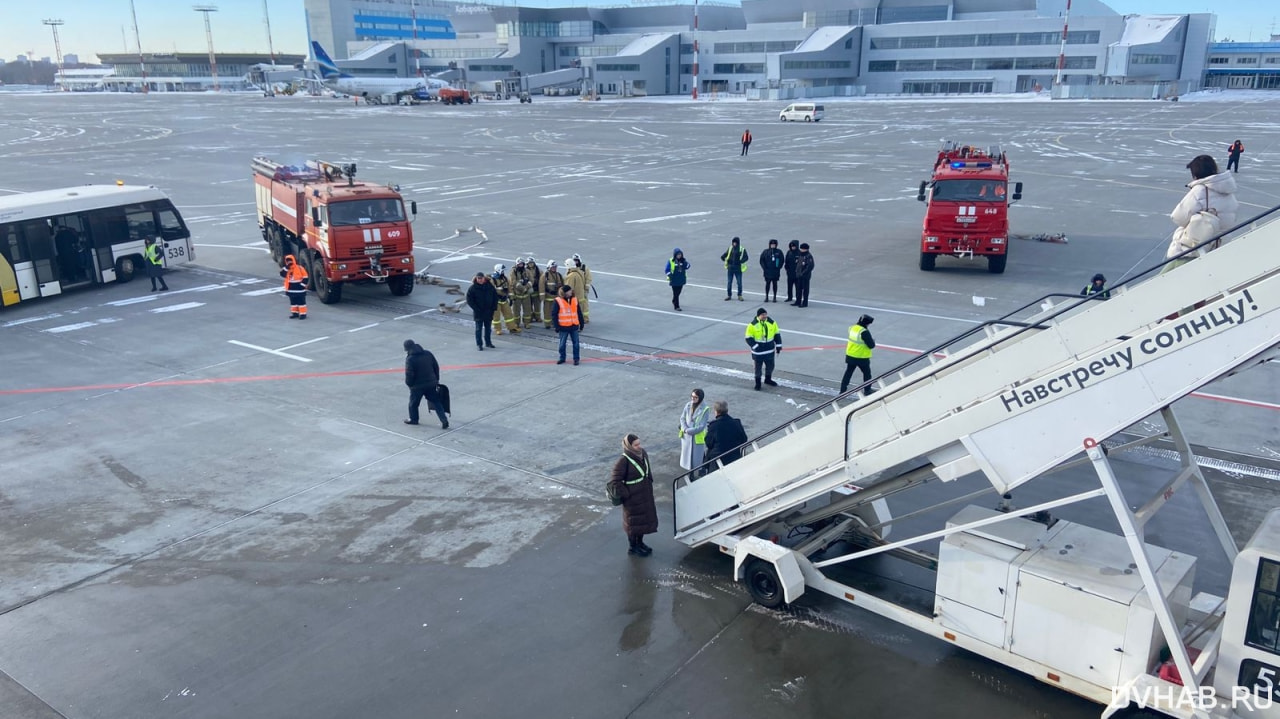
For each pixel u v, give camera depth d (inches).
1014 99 4758.9
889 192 1610.5
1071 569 289.6
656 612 360.2
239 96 7687.0
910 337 736.3
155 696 311.4
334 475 497.0
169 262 1103.0
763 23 6491.1
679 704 303.1
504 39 6752.0
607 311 851.4
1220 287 243.1
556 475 493.4
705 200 1539.1
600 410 592.4
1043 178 1732.3
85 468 509.0
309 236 916.0
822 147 2477.9
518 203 1536.7
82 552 414.6
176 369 692.7
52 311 884.6
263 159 1201.4
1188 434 526.0
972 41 5354.3
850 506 359.9
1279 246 232.8
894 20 5935.0
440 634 346.3
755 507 364.2
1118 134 2642.7
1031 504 444.5
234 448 536.1
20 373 686.5
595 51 6673.2
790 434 349.1
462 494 471.2
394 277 917.2
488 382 654.5
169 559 406.9
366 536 426.6
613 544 417.4
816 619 353.4
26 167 2151.8
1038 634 292.8
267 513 451.8
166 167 2161.7
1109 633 275.4
